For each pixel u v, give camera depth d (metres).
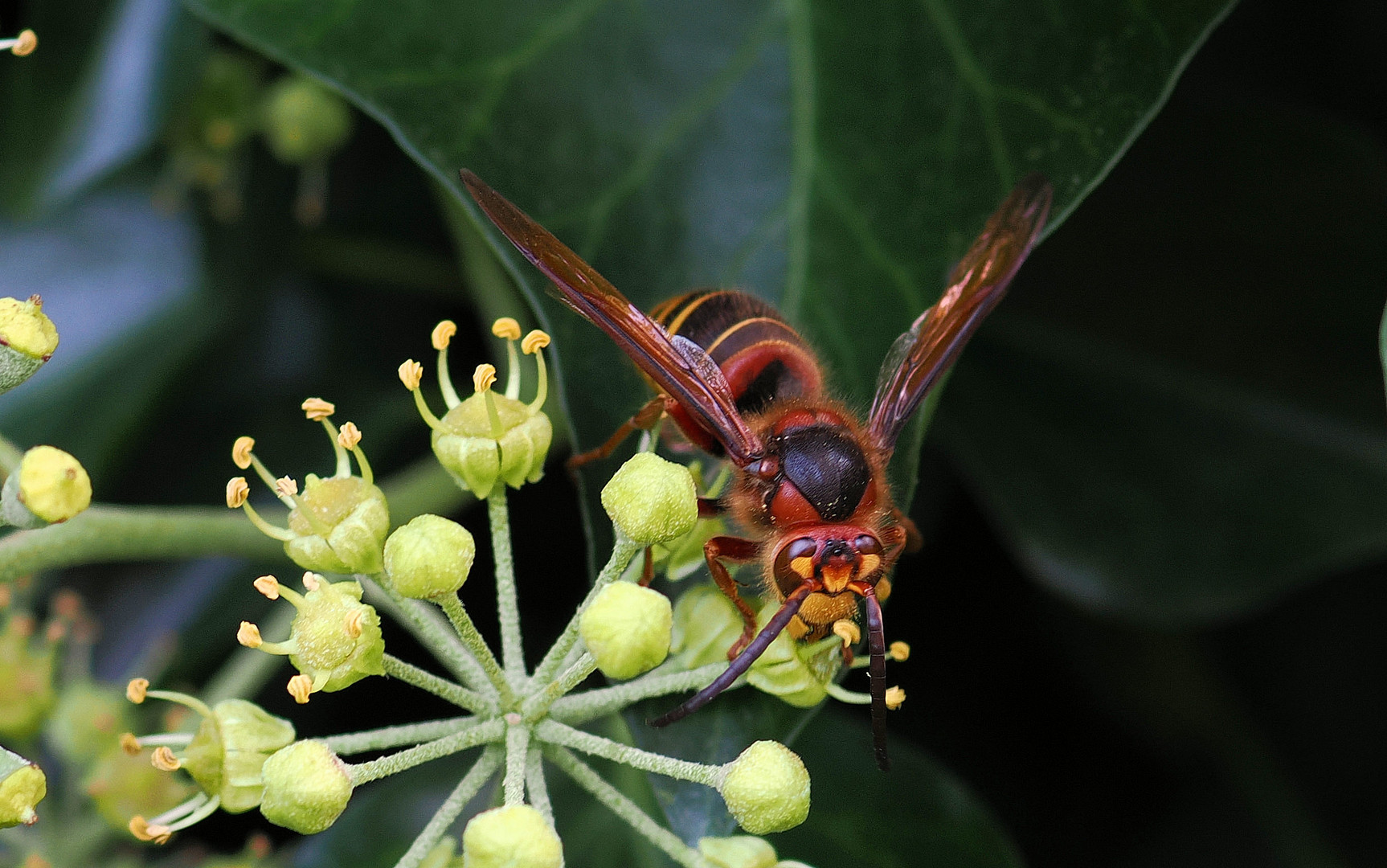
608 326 0.22
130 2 0.25
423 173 0.26
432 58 0.22
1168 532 0.25
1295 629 0.27
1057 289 0.26
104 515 0.23
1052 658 0.26
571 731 0.21
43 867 0.23
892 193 0.23
